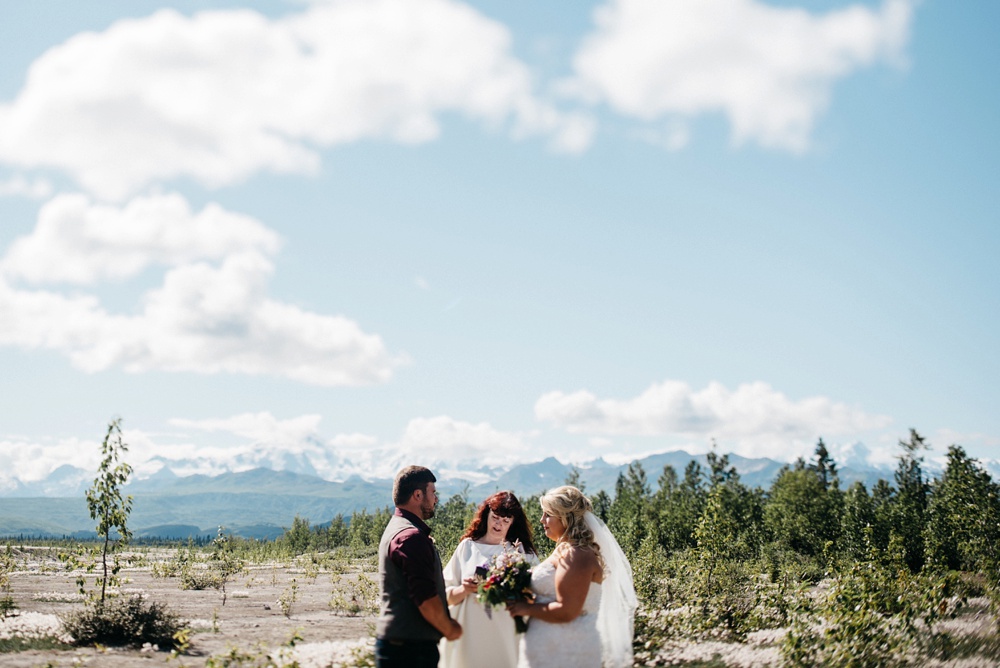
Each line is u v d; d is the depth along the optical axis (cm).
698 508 5366
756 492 6706
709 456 7181
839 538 4578
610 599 633
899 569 1261
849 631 959
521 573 593
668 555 3244
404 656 545
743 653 1080
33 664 1090
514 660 638
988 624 1138
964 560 2491
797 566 2706
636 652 1032
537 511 3556
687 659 1063
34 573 3662
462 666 636
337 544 9619
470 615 642
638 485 8075
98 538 1670
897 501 5269
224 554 3666
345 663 920
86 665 1087
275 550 6856
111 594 1599
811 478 5775
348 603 2384
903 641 990
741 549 2589
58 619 1581
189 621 1758
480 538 706
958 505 2803
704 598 1429
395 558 544
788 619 1305
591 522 625
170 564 4066
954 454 3334
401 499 581
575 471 7675
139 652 1278
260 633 1595
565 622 571
